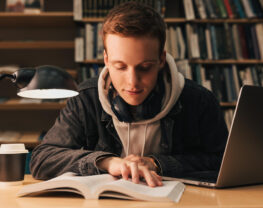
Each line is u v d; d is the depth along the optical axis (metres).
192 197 0.68
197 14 2.85
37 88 0.81
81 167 0.91
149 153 1.26
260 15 2.87
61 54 3.31
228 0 2.89
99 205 0.59
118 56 0.88
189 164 1.05
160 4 2.85
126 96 0.97
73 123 1.24
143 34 0.86
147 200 0.62
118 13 0.90
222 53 2.83
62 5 3.33
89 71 2.81
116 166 0.83
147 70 0.91
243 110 0.77
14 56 3.27
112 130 1.24
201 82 2.79
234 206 0.59
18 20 3.08
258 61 2.85
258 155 0.85
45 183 0.69
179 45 2.84
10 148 0.90
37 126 3.23
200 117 1.27
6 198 0.68
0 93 3.21
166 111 1.18
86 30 2.83
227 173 0.80
